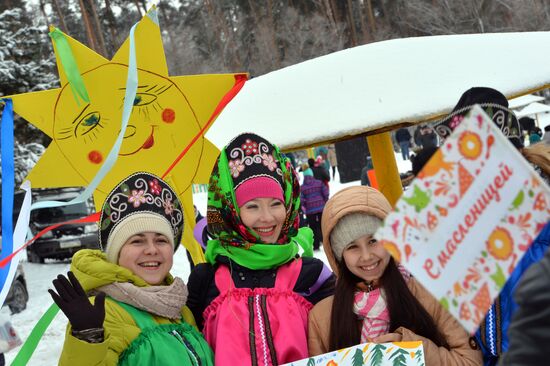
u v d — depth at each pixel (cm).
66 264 1366
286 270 245
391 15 4038
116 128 278
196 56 4069
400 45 298
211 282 249
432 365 204
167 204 235
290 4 4025
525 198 115
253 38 4022
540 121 2997
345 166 1869
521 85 269
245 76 274
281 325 226
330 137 272
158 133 282
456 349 211
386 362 189
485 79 274
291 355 221
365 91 280
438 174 118
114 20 3500
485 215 117
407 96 273
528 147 209
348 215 221
